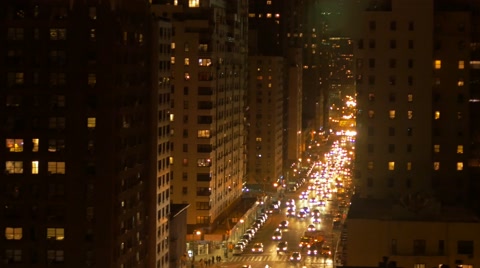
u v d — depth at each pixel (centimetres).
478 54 16800
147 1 16300
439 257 12644
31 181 14125
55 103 14125
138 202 15675
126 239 14988
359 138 17125
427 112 16812
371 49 17000
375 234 12925
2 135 14150
